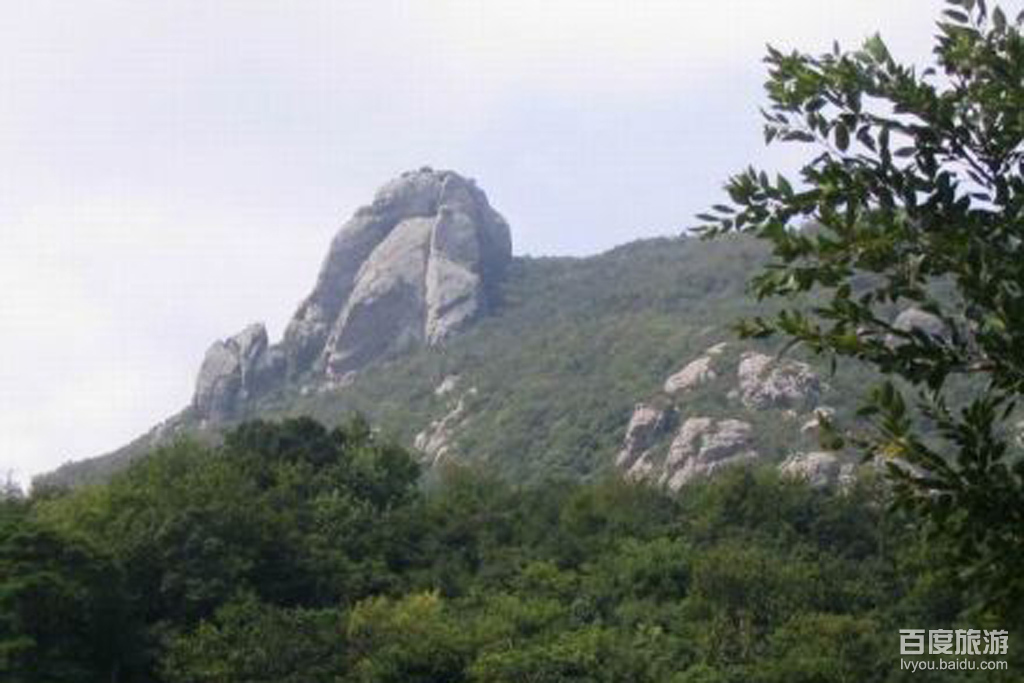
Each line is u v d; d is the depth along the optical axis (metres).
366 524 97.56
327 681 73.81
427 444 168.12
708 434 132.50
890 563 87.69
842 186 11.81
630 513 103.88
